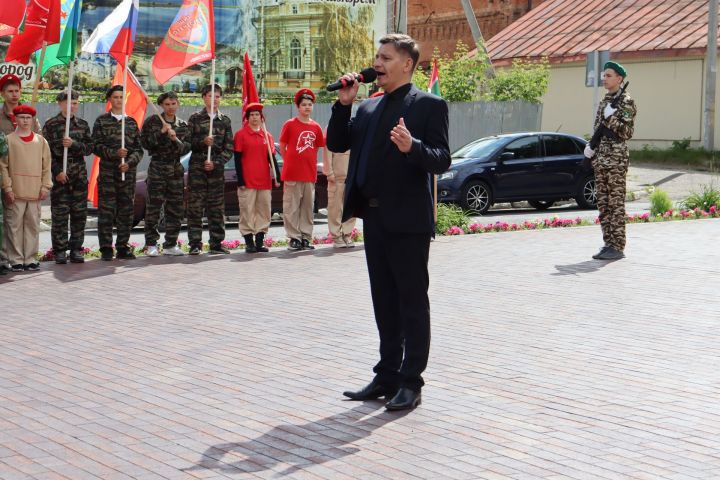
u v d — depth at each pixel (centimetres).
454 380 729
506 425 621
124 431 612
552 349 823
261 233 1466
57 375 751
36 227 1294
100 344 857
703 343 841
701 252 1384
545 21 3944
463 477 529
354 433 607
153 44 2856
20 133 1273
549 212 2284
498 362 781
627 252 1394
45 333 905
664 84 3375
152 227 1425
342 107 680
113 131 1358
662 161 3200
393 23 2400
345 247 1520
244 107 1480
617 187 1329
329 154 1497
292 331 902
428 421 631
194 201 1437
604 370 754
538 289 1108
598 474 533
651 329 897
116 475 534
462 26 4578
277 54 3066
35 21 1307
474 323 929
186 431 611
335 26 3117
